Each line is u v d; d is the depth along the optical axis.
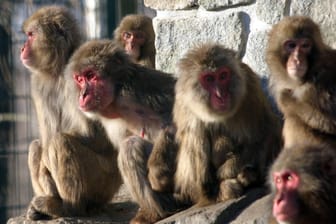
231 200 14.15
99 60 15.66
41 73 17.08
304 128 13.86
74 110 16.31
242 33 15.76
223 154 14.58
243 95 14.46
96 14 23.88
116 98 15.68
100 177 16.31
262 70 15.52
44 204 16.19
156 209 14.97
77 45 17.31
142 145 15.11
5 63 24.27
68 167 16.05
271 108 15.39
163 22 16.72
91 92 15.58
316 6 15.02
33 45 17.19
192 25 16.38
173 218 14.30
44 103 17.00
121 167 15.18
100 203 16.44
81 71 15.70
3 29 24.47
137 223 15.09
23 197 24.50
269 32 14.54
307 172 11.60
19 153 24.11
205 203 14.55
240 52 15.80
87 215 16.23
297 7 15.13
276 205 11.64
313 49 13.84
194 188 14.70
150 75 15.80
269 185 12.93
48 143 16.59
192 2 16.39
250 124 14.61
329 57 13.87
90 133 16.28
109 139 16.33
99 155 16.31
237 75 14.41
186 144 14.66
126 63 15.77
